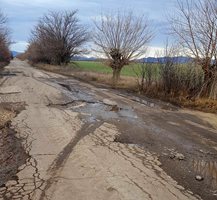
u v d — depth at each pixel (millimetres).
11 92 16812
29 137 8164
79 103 13938
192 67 15727
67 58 53250
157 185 5449
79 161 6441
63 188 5191
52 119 10320
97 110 12359
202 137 8883
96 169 6031
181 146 7902
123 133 8844
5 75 30500
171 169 6285
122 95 17219
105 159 6602
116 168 6117
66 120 10234
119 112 12117
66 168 6055
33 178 5578
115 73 24578
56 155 6781
